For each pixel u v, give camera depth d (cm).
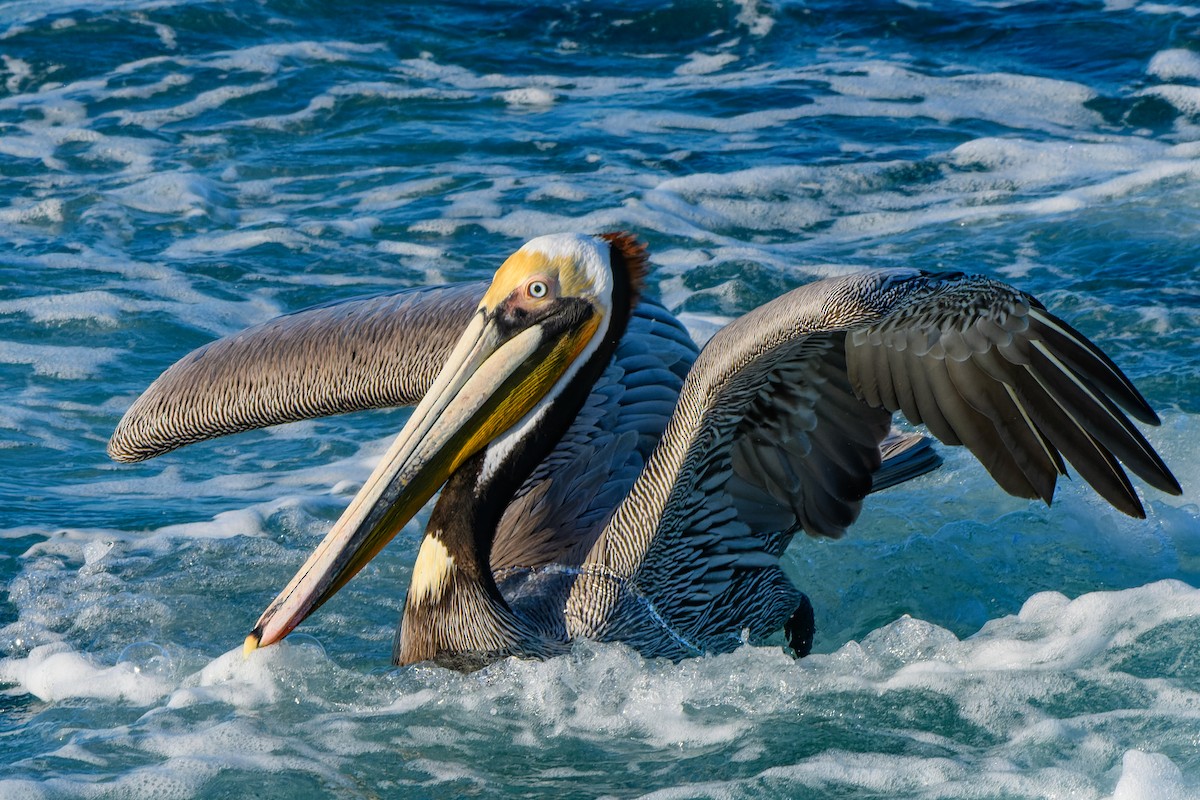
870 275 873
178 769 850
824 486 1051
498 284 966
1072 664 966
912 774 845
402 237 1967
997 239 1911
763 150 2264
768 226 2014
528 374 962
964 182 2142
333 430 1534
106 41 2650
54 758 867
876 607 1152
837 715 923
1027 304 853
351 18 2816
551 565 1044
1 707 962
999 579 1170
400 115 2430
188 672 999
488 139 2327
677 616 1041
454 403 948
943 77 2577
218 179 2178
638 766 872
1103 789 813
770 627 1101
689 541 1038
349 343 1098
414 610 991
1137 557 1202
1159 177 2088
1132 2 2847
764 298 1767
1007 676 951
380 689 969
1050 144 2259
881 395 934
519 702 950
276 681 966
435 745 898
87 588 1139
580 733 918
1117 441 895
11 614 1098
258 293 1797
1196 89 2439
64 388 1555
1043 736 880
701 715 931
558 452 1132
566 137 2328
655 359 1193
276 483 1393
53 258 1878
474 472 972
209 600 1133
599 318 975
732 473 1055
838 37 2770
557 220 2006
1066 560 1195
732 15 2827
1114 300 1684
